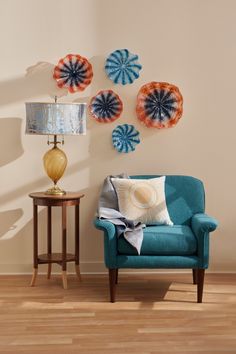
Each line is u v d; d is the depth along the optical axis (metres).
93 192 4.98
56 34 4.86
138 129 4.96
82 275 4.95
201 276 4.15
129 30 4.89
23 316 3.84
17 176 4.93
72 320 3.77
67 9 4.86
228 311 3.97
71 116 4.45
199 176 5.03
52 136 4.92
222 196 5.05
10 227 4.95
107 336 3.49
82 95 4.91
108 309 4.00
